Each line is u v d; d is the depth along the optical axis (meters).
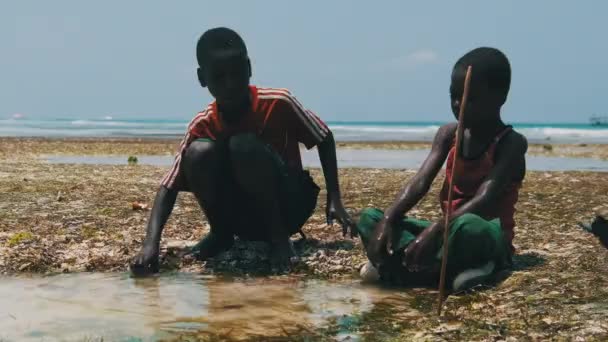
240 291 4.70
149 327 3.82
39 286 4.82
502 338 3.55
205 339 3.59
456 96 4.61
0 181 11.69
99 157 21.55
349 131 79.50
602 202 9.24
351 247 6.00
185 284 4.89
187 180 5.38
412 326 3.83
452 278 4.68
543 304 4.09
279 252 5.43
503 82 4.51
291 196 5.57
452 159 4.89
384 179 13.20
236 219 5.63
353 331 3.74
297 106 5.46
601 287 4.43
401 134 63.41
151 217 5.44
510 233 4.93
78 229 6.81
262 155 5.17
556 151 28.72
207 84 5.21
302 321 3.94
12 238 6.17
